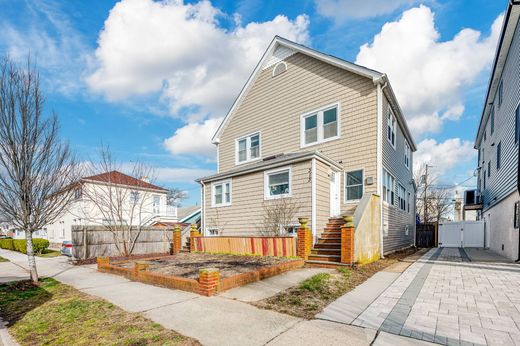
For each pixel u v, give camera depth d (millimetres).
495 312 4918
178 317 4703
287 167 11781
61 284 7781
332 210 11992
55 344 3955
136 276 8023
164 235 16109
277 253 10164
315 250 9852
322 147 13422
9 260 14562
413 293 6145
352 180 12336
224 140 18625
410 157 20516
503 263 10633
